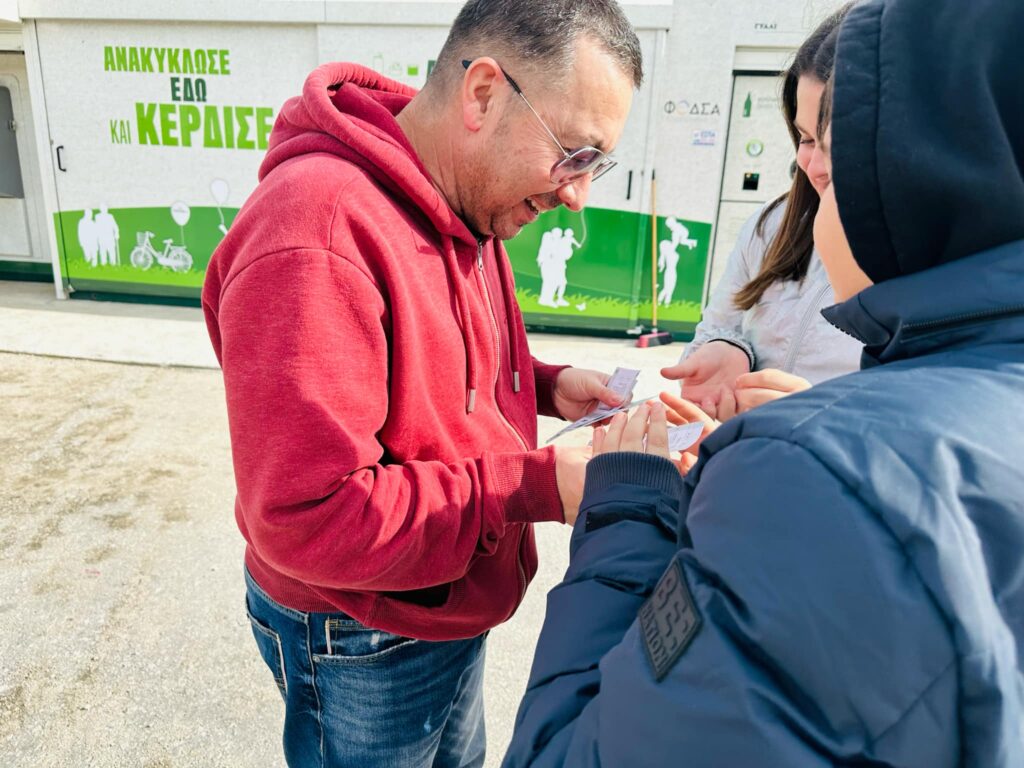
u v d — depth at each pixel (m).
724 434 0.64
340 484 1.01
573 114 1.15
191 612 2.62
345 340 1.01
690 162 5.81
